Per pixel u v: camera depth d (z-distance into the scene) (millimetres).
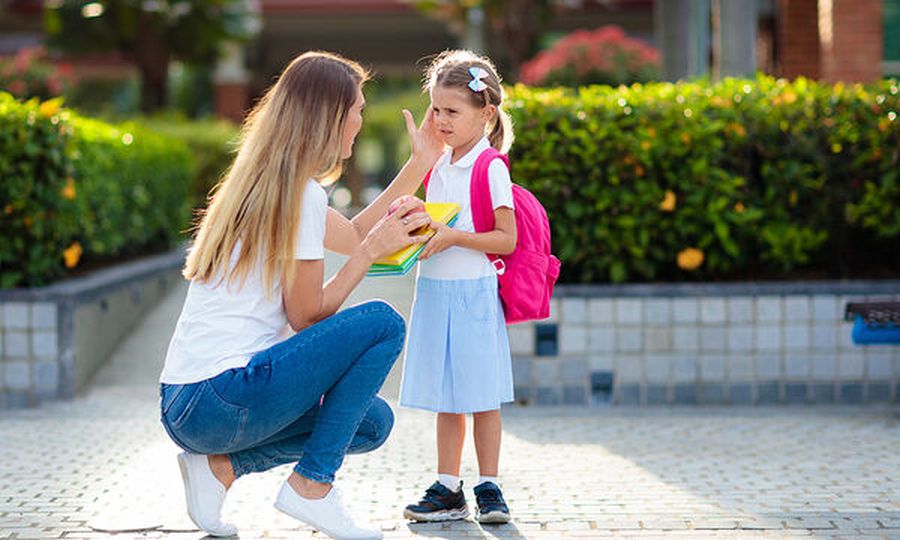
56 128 7906
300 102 4129
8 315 7574
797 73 15141
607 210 7734
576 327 7504
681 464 5770
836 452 6020
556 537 4449
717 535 4465
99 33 23141
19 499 5082
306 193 4102
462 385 4613
